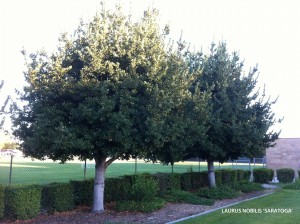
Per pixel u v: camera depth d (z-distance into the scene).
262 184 24.67
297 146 31.28
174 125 10.67
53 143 9.67
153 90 9.87
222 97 16.20
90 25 10.43
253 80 18.02
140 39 10.76
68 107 10.02
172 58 11.27
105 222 9.81
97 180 11.62
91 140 9.90
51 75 9.96
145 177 13.91
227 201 15.09
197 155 17.30
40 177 26.02
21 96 10.26
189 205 13.41
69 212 11.30
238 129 15.82
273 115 18.09
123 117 9.45
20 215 9.86
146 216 10.92
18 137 10.48
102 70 10.05
